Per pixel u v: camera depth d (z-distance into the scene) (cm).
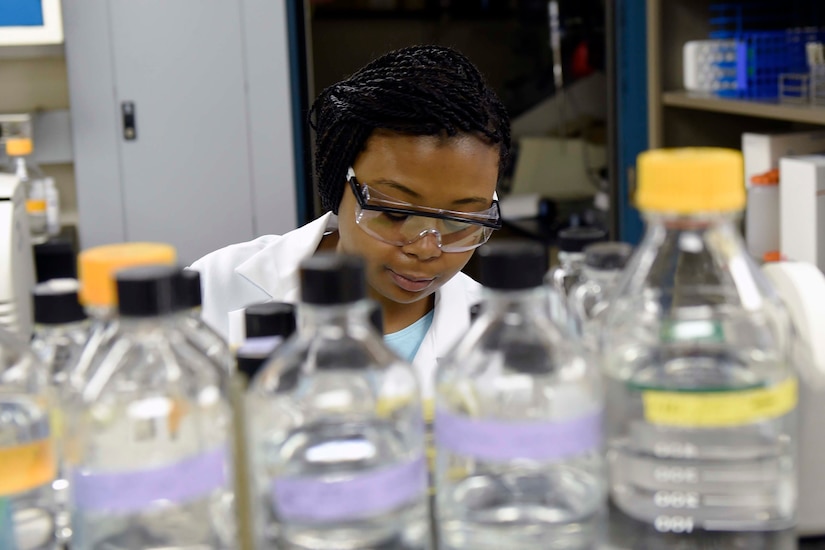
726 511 70
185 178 283
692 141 277
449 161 125
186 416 68
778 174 231
